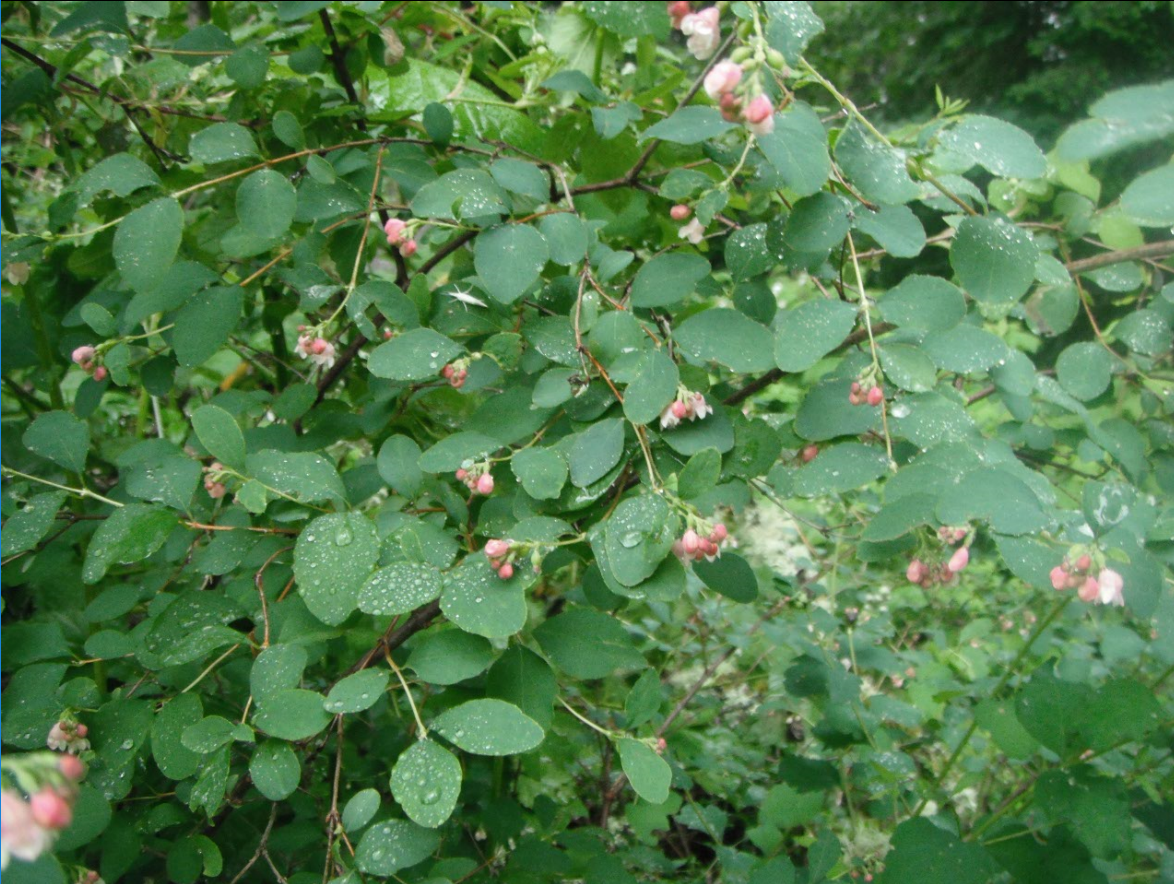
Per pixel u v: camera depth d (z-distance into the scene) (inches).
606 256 18.1
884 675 31.5
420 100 23.6
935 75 109.6
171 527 16.1
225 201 21.6
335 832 15.4
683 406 15.2
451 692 18.9
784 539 31.5
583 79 18.7
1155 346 18.9
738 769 26.5
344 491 16.6
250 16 28.9
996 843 17.9
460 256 22.6
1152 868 20.9
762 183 17.2
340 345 22.3
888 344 16.1
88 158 24.2
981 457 15.4
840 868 20.6
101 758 15.9
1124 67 95.7
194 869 16.6
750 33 15.4
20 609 22.6
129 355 18.4
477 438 16.7
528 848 19.1
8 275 19.7
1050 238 20.6
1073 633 28.6
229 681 19.4
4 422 21.9
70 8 25.0
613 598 17.3
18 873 13.1
